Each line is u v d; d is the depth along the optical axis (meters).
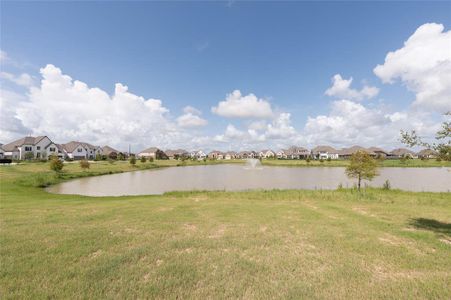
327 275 4.34
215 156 170.75
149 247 5.63
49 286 3.84
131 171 51.50
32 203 12.58
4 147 71.81
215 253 5.34
